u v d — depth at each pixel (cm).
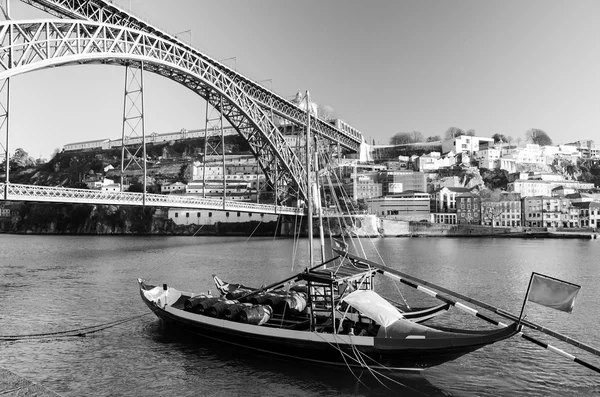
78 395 1523
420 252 7206
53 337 2172
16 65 4609
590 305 2938
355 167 14625
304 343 1722
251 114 9044
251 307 1950
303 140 11444
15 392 902
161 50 6875
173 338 2131
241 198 14600
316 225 12019
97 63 6091
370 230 12106
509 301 3075
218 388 1573
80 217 15738
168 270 4791
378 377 1662
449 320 2530
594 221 13025
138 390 1560
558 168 19738
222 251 7381
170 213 14938
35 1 5253
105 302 2991
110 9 6103
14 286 3669
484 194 15225
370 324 1794
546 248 8088
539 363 1834
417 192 14638
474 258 6141
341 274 1841
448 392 1555
